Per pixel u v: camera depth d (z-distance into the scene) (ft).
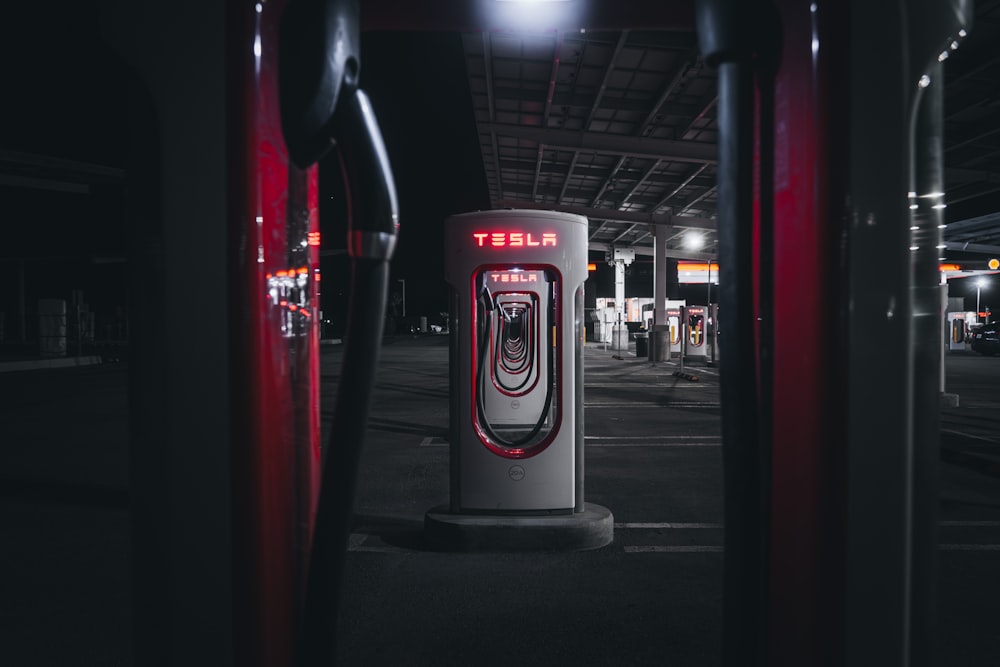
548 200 82.74
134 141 3.47
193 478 3.45
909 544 3.36
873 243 3.26
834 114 3.24
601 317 134.62
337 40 3.45
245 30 3.35
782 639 3.60
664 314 84.28
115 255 114.93
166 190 3.41
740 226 3.14
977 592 13.01
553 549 15.29
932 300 3.48
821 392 3.32
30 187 81.51
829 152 3.25
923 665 3.56
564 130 54.13
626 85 45.47
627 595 12.91
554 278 16.56
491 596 12.84
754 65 3.38
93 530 16.94
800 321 3.43
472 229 15.71
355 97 3.54
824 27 3.26
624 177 68.49
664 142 54.70
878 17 3.25
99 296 183.73
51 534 16.63
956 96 42.04
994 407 41.55
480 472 15.92
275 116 3.55
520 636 11.21
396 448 28.17
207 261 3.40
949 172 56.03
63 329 77.46
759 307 3.54
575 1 4.09
